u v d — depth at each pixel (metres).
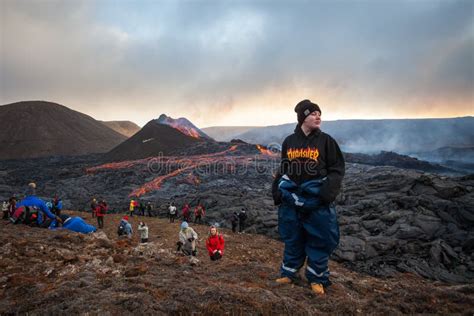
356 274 14.40
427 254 16.28
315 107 3.28
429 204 20.73
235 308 2.69
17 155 162.50
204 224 27.28
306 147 3.30
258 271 4.31
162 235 19.33
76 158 132.38
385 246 17.25
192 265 4.84
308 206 3.22
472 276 14.45
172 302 2.76
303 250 3.61
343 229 20.41
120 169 74.00
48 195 50.69
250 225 25.33
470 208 19.39
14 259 6.07
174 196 45.94
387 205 22.64
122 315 2.52
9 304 3.08
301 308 2.78
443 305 3.01
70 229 14.26
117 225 22.95
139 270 4.09
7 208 19.23
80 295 2.95
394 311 2.80
